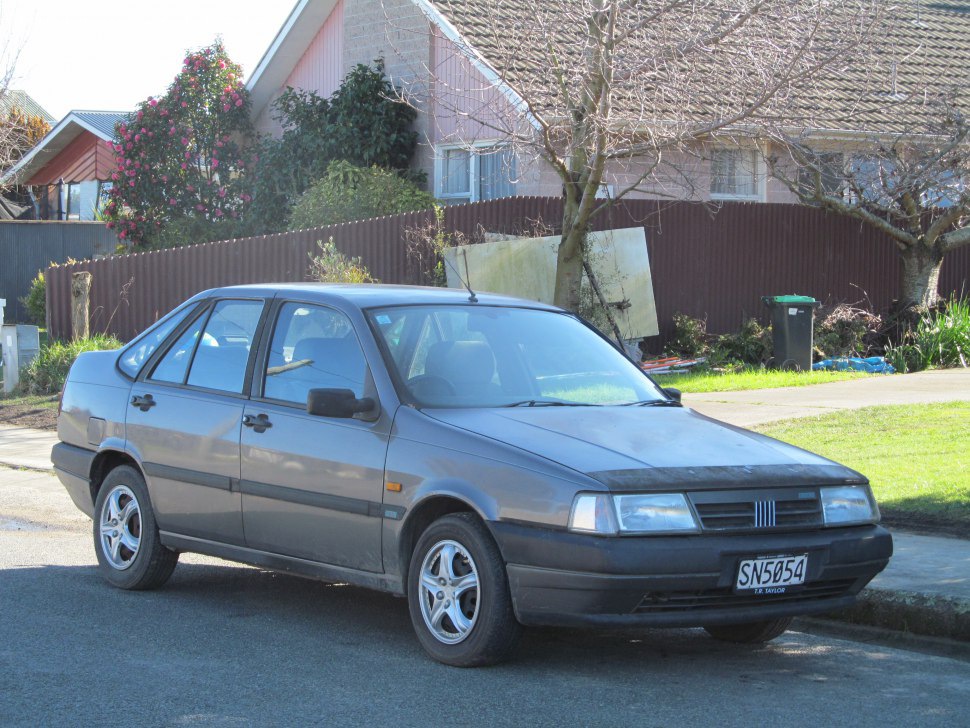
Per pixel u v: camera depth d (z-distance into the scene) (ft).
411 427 18.93
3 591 23.53
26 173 108.78
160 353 23.90
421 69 69.82
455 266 55.31
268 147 74.28
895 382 51.72
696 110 46.68
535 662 18.84
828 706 16.83
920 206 62.75
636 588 16.69
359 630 20.88
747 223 62.69
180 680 17.72
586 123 43.91
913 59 73.72
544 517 17.02
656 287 60.39
